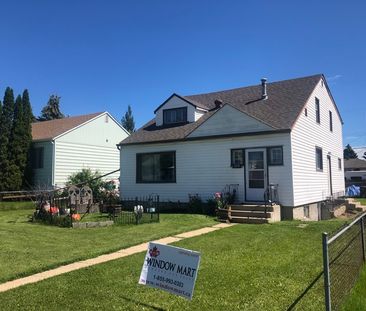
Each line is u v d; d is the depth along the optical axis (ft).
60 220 46.70
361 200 104.32
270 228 43.78
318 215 66.33
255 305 19.45
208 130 63.05
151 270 19.93
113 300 20.12
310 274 24.66
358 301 20.63
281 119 58.65
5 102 86.53
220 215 53.21
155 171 69.67
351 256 24.67
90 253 30.30
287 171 55.62
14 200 82.17
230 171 60.90
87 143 93.35
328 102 79.20
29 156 87.30
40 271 25.76
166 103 74.95
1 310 18.75
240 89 78.38
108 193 70.79
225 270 25.68
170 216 55.11
